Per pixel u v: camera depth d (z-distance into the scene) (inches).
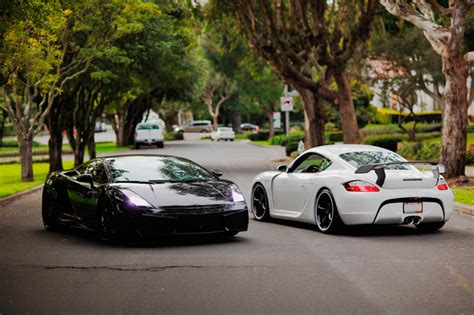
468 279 331.0
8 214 666.8
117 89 1439.5
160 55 1446.9
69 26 1089.4
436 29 822.5
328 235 481.7
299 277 338.0
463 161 833.5
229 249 424.5
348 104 1184.8
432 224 494.0
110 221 442.3
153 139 2314.2
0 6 645.3
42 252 426.6
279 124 2084.2
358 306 279.9
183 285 322.0
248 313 270.8
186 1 1288.1
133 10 1133.1
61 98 1223.5
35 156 1951.3
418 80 1621.6
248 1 1190.3
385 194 459.5
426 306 279.3
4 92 1087.0
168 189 443.5
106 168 476.7
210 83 3535.9
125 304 287.1
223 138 3063.5
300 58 1182.3
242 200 453.1
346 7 1203.9
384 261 379.9
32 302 293.1
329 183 478.6
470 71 1667.1
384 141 1450.5
